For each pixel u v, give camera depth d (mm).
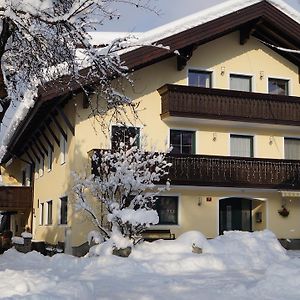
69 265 14625
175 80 21500
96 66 9047
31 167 30406
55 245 22328
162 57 20391
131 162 17141
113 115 9906
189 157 20375
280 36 22344
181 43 19859
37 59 9023
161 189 17969
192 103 20609
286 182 21578
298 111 22156
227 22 20531
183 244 15891
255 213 23125
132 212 15695
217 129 21953
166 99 20516
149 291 10078
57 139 22953
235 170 20953
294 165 21828
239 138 22484
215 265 14242
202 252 15641
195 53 22000
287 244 22438
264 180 21281
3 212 32062
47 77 9625
